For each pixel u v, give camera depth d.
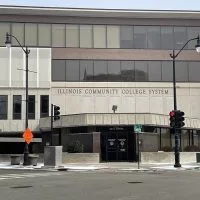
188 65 57.00
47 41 55.66
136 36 56.72
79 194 16.22
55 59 55.31
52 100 54.34
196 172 30.80
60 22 56.03
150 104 55.50
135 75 55.84
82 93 54.88
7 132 53.72
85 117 45.09
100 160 43.81
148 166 37.38
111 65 55.84
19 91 54.22
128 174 28.42
